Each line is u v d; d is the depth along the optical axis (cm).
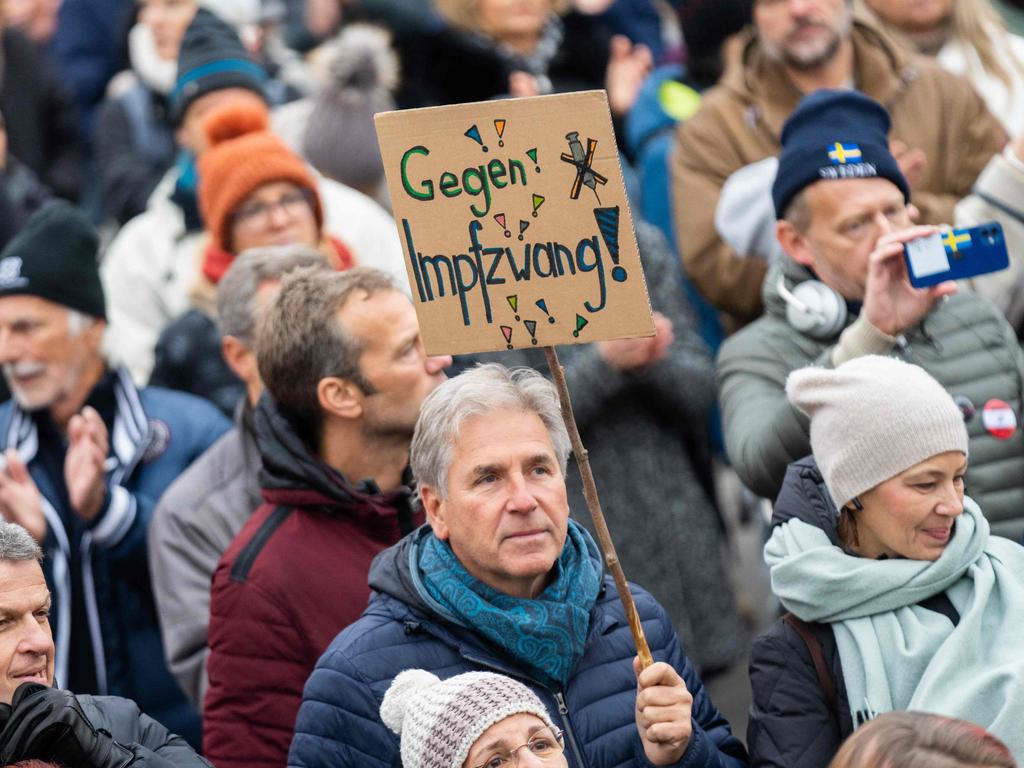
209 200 1870
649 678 1130
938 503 1197
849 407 1205
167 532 1563
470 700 1066
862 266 1472
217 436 1747
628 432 1769
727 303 1905
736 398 1512
